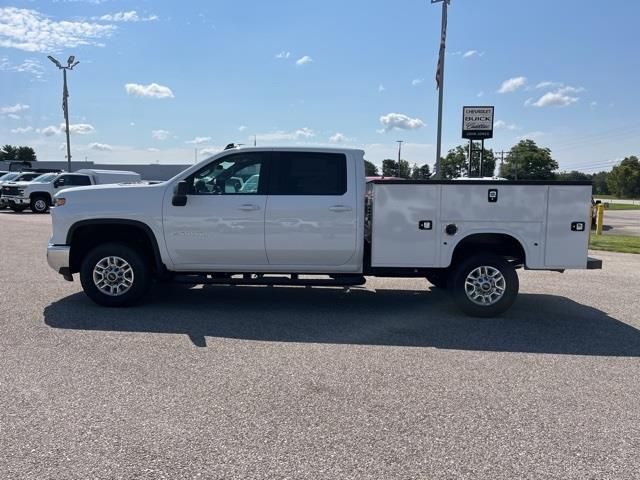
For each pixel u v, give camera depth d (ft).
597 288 30.30
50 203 85.76
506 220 22.24
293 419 12.91
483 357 17.87
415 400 14.17
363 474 10.59
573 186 22.08
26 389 14.37
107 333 19.62
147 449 11.39
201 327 20.70
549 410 13.74
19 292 25.98
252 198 22.61
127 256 22.95
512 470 10.86
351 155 22.85
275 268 23.21
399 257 22.54
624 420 13.23
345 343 19.07
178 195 22.16
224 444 11.66
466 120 76.02
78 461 10.87
